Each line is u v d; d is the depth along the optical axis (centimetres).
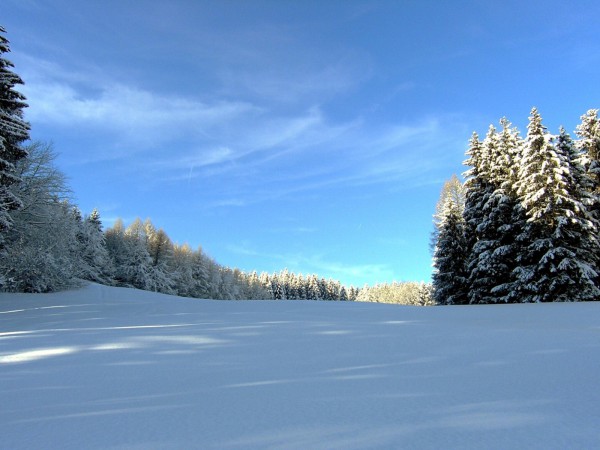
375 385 403
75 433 292
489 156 2783
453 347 614
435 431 274
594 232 2175
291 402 352
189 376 464
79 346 686
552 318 1046
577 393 355
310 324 970
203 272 7650
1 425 313
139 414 331
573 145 2431
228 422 305
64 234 2928
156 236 6944
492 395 356
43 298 2316
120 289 3241
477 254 2650
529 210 2308
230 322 1041
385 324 961
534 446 245
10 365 545
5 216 1956
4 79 1825
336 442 260
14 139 1855
